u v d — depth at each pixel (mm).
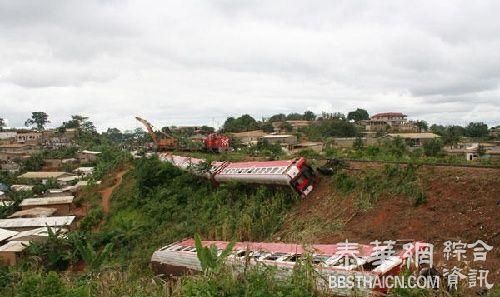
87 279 13594
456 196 17594
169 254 19578
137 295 10961
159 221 32156
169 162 41625
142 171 42375
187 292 9281
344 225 20188
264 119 130500
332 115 128750
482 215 15867
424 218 17625
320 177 25328
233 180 29031
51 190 61250
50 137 128750
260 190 26781
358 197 21547
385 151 31531
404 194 19625
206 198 31016
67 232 32688
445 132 87812
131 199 39781
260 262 10742
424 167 20422
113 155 82375
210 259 10625
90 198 50312
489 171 17938
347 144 68188
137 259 24344
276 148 51094
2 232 37219
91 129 148625
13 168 88312
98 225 39844
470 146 61469
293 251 14180
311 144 64938
